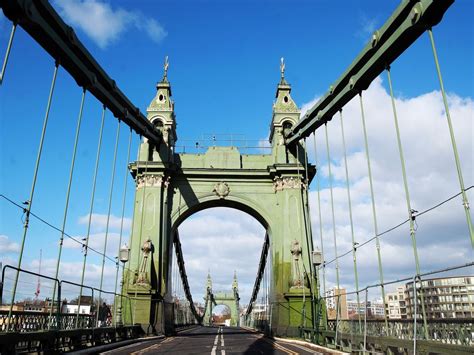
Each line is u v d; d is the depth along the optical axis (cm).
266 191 3491
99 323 2183
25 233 1279
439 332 945
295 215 3288
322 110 2505
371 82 1956
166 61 3709
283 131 3506
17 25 1347
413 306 1034
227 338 2856
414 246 1237
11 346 1070
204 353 1647
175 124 3744
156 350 1762
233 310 11256
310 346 2033
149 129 3148
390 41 1622
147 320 2883
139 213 3241
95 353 1560
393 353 1201
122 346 1961
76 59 1798
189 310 6550
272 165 3450
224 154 3628
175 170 3434
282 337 2828
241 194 3475
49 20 1541
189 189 3472
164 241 3222
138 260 3094
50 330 1305
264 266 4175
